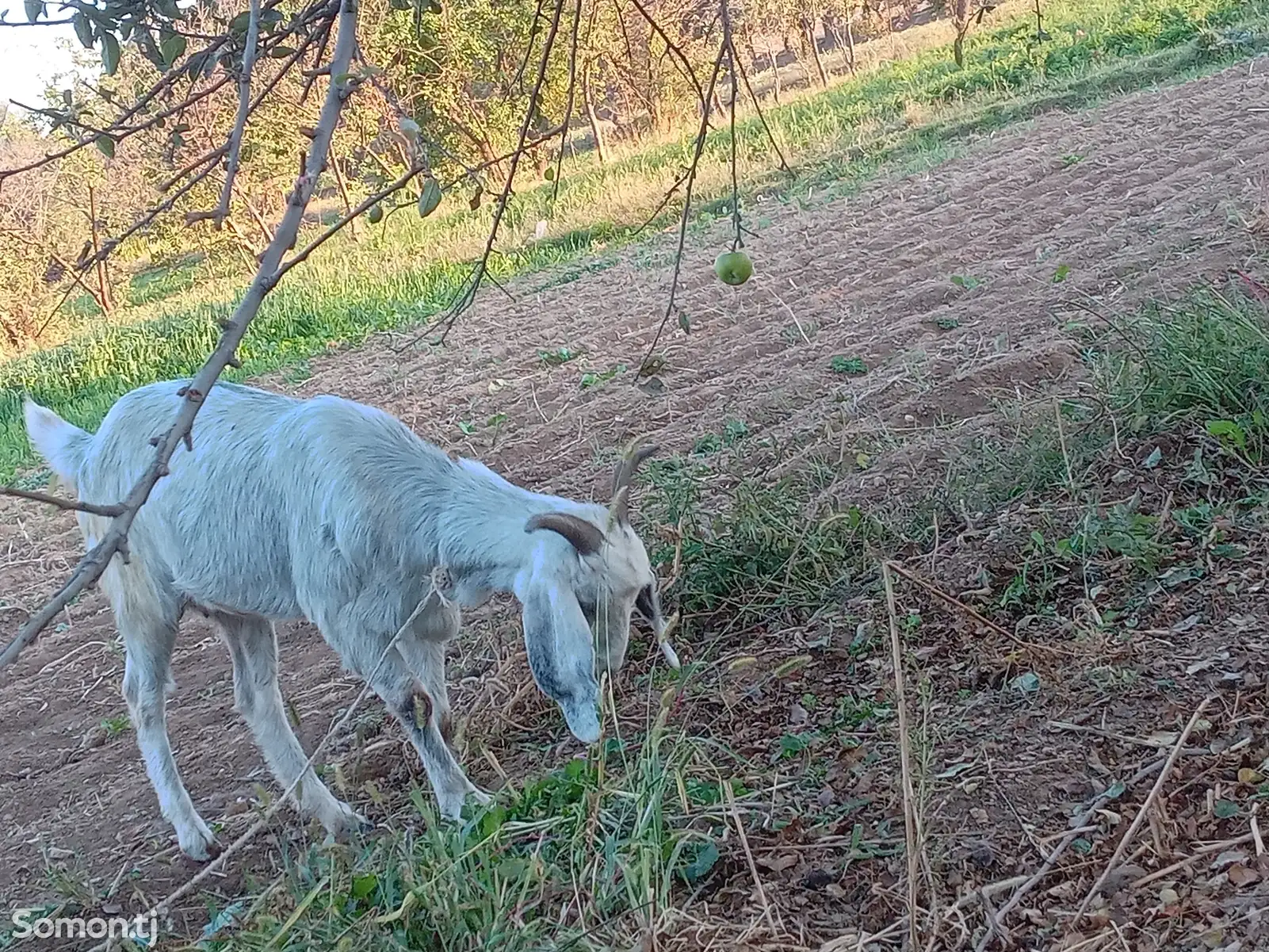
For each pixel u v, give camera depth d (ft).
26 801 9.83
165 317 32.99
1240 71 25.20
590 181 35.99
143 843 8.97
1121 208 17.21
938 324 14.20
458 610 8.68
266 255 5.14
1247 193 15.11
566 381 16.44
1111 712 7.73
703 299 18.75
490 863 7.19
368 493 8.26
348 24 5.53
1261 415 9.46
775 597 9.53
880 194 23.34
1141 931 6.52
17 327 35.45
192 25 6.77
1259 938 6.30
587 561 7.77
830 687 8.57
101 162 32.17
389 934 6.91
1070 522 9.37
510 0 25.30
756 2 41.50
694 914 7.07
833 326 15.76
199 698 10.70
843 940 6.73
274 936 6.82
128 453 8.95
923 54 42.98
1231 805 7.01
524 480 13.04
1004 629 8.53
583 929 6.76
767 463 11.57
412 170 5.67
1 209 30.60
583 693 7.52
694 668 8.00
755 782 7.91
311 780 8.55
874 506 10.28
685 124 40.73
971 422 11.19
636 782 7.70
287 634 11.43
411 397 17.67
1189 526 8.95
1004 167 22.30
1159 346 10.57
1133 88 28.43
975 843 7.16
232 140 5.46
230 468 8.63
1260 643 7.89
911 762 7.66
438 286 27.25
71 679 11.67
